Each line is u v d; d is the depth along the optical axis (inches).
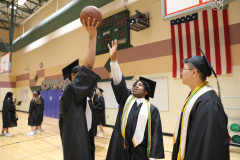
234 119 174.6
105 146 182.2
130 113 72.8
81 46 381.7
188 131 47.8
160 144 69.8
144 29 267.6
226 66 192.1
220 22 200.4
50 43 478.6
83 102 65.2
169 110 232.4
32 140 215.5
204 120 42.4
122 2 297.0
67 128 59.6
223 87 192.4
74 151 56.0
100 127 241.8
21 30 631.2
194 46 217.3
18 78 636.1
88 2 309.1
